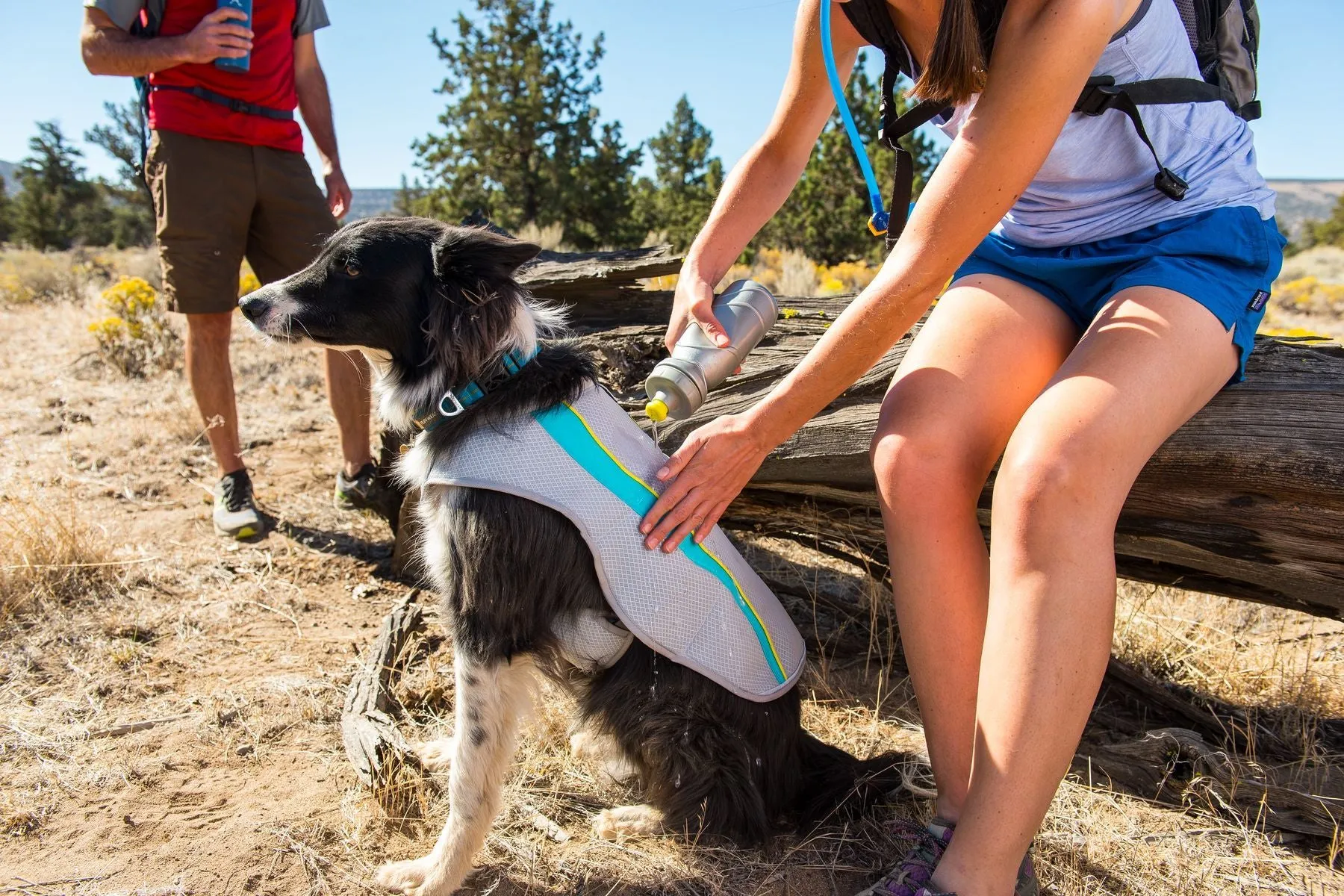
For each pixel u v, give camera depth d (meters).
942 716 2.12
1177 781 2.67
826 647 3.46
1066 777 2.64
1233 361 2.13
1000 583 1.87
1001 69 1.88
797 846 2.38
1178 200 2.20
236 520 4.14
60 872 2.22
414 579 3.89
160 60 3.65
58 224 55.47
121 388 6.43
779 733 2.46
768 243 21.11
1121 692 3.05
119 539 4.05
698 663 2.29
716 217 2.74
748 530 3.49
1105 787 2.61
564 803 2.61
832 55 2.43
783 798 2.50
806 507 3.21
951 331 2.27
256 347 7.54
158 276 12.56
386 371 2.56
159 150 3.87
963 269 2.53
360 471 4.46
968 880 1.80
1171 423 1.98
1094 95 2.12
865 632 3.55
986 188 1.91
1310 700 2.94
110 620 3.41
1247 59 2.31
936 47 1.96
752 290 2.46
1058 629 1.78
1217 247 2.14
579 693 2.55
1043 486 1.81
